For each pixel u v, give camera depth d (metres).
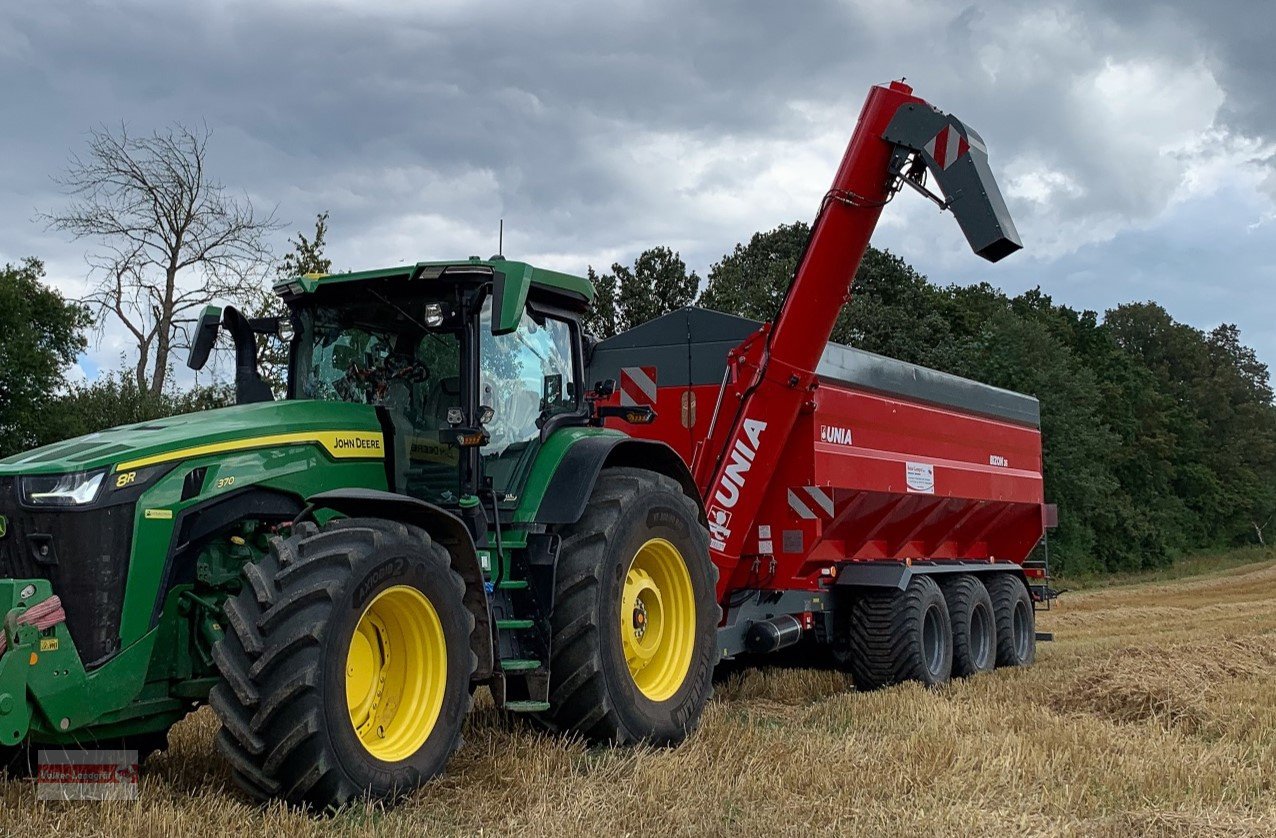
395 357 6.09
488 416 5.95
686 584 6.77
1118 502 46.91
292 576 4.64
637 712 6.13
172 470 5.00
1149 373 61.91
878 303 39.72
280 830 4.30
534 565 5.98
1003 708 7.63
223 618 5.14
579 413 6.81
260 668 4.46
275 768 4.49
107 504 4.76
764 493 8.97
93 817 4.40
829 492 9.11
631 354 9.59
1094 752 6.09
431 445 5.95
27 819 4.36
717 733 6.49
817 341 8.84
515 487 6.18
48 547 4.71
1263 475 77.88
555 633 5.95
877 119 8.73
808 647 10.77
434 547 5.22
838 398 9.39
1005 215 8.16
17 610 4.40
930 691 8.82
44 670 4.42
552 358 6.67
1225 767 5.76
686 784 5.18
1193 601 26.64
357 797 4.64
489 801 4.90
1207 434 77.25
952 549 12.41
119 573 4.77
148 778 5.06
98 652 4.68
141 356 26.34
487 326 6.11
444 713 5.15
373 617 5.04
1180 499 59.69
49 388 27.19
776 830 4.49
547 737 5.99
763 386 8.76
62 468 4.75
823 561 9.67
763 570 9.11
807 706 8.16
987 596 11.54
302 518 5.22
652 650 6.55
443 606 5.19
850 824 4.61
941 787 5.22
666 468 7.14
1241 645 10.41
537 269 6.41
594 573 5.93
